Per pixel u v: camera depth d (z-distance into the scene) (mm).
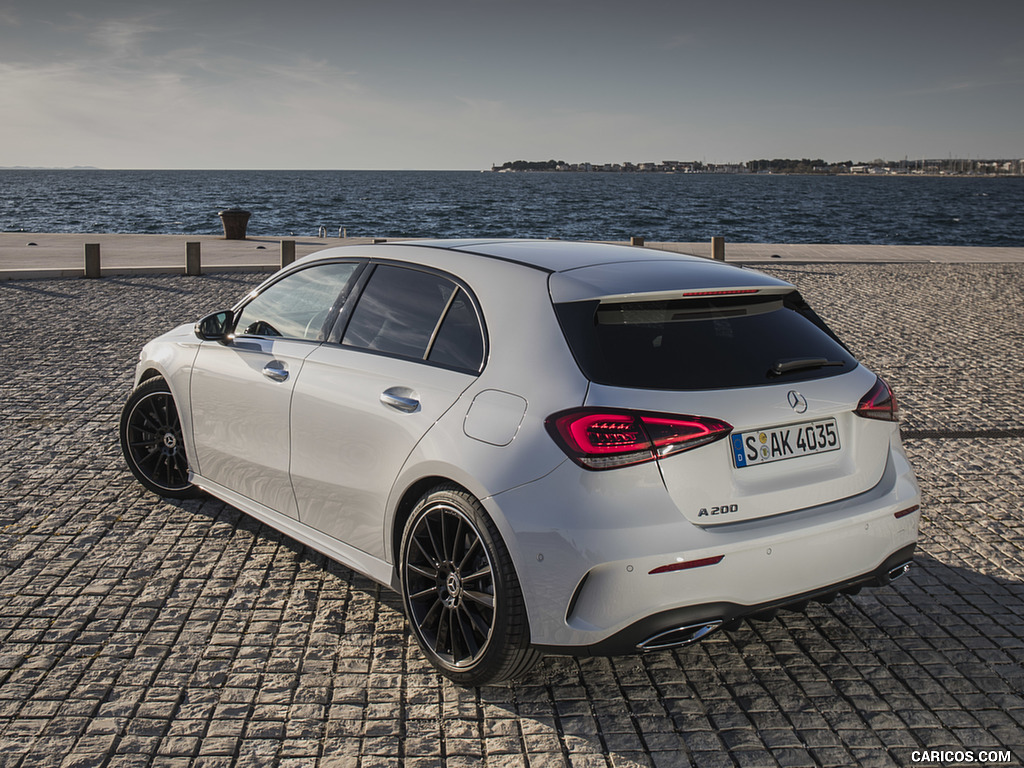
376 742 2949
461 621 3250
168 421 5094
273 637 3658
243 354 4355
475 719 3096
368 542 3693
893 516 3322
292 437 4004
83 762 2801
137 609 3879
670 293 3203
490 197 123500
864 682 3381
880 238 52250
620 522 2832
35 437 6445
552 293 3242
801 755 2908
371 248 4105
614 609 2846
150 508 5094
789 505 3107
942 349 10516
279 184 192125
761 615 3137
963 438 6879
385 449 3492
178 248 23500
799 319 3504
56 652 3498
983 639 3730
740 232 57406
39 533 4703
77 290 14844
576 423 2891
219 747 2902
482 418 3137
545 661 3521
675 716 3127
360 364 3717
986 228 64250
